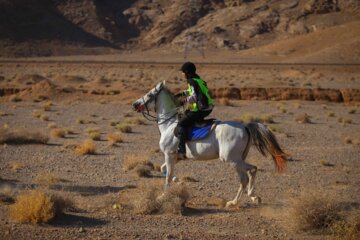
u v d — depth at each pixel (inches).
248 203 490.0
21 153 761.6
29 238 370.0
